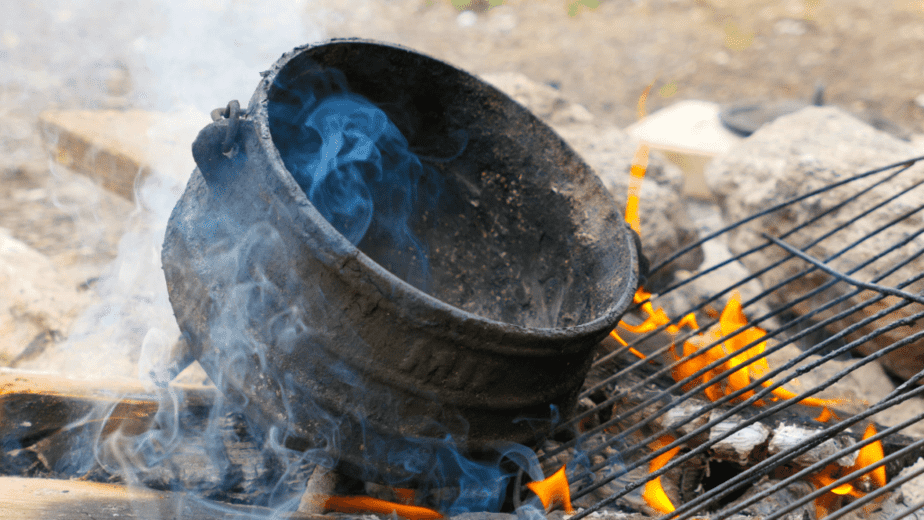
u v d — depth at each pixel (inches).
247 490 61.7
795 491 65.5
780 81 247.8
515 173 71.2
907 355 87.1
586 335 51.2
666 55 272.8
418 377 47.8
